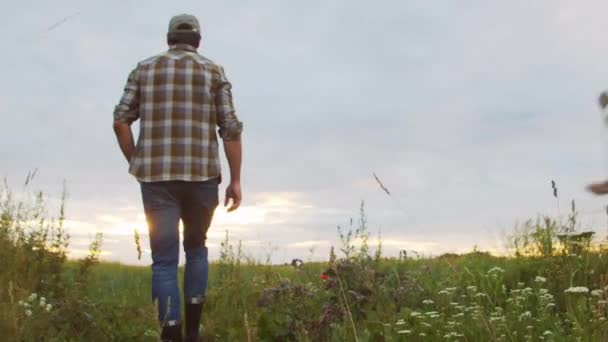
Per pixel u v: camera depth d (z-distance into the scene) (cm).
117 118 426
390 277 550
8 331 385
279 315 460
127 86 430
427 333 424
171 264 424
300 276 598
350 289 486
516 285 562
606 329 370
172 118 418
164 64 425
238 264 655
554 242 596
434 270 612
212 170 427
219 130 443
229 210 448
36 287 518
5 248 543
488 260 650
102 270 773
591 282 518
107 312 462
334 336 425
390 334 421
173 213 422
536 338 400
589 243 558
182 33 441
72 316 431
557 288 522
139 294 606
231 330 486
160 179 413
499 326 407
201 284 451
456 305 475
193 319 450
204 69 431
